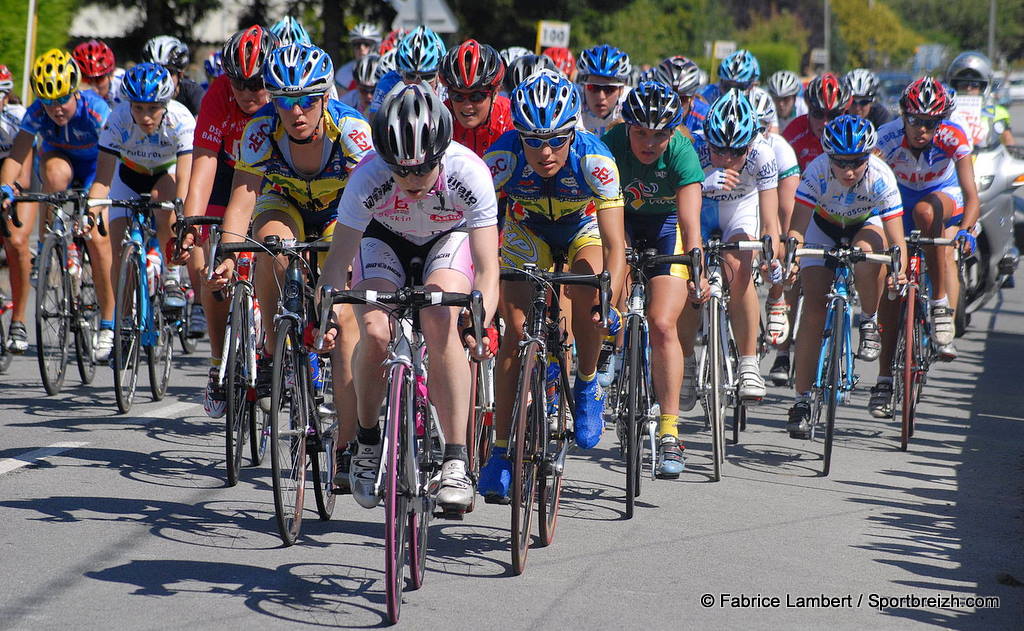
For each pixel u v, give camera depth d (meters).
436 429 9.37
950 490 12.96
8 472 12.28
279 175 11.34
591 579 9.59
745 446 15.27
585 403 11.80
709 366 13.71
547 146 10.59
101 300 17.19
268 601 8.84
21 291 18.06
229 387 11.95
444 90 16.50
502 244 12.06
